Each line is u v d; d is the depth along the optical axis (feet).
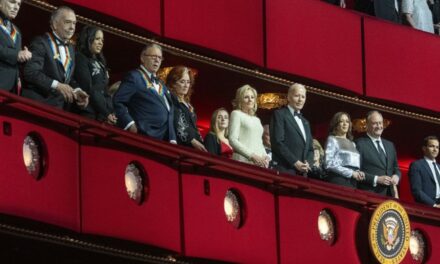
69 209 73.87
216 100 100.89
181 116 82.69
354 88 102.58
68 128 74.38
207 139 85.56
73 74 77.71
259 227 85.05
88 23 86.89
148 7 89.51
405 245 92.38
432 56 107.24
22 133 71.61
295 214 87.30
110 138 76.48
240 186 84.12
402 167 114.93
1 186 70.13
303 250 87.35
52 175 73.05
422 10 108.27
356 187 92.32
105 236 75.82
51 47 76.07
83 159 75.25
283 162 88.48
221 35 94.27
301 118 89.71
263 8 97.35
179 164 80.74
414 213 94.12
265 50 97.30
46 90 74.59
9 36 73.05
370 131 94.27
